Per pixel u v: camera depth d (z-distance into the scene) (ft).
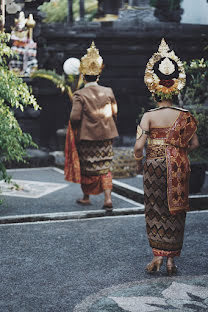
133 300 12.80
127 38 43.45
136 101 44.50
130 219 21.02
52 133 40.93
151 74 14.93
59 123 41.11
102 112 21.58
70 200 23.97
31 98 21.57
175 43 44.52
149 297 13.00
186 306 12.45
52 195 25.07
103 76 43.68
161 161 14.53
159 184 14.56
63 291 13.39
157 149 14.65
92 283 13.98
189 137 14.82
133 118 44.50
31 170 32.55
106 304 12.55
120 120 44.27
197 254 16.58
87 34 42.22
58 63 41.50
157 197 14.60
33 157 33.30
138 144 14.76
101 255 16.38
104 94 21.76
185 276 14.57
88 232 19.01
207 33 44.73
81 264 15.51
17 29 36.42
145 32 43.70
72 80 35.65
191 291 13.42
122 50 43.70
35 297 12.98
